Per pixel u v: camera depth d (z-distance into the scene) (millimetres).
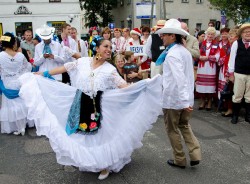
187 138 4062
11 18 24906
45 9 25438
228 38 6770
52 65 6488
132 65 6078
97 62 3771
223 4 15844
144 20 31281
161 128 5883
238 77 6000
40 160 4480
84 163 3629
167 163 4320
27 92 3789
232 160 4430
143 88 3840
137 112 3871
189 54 3807
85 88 3715
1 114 5637
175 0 31969
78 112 3740
